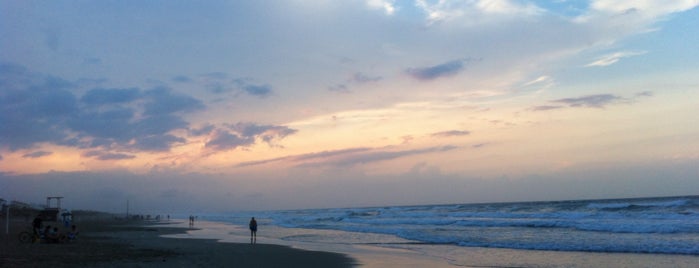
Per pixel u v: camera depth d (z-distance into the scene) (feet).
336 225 174.19
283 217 323.98
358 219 219.61
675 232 87.35
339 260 61.00
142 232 143.95
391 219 204.64
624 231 94.22
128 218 371.35
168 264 52.95
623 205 188.55
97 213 426.10
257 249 76.59
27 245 73.56
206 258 61.11
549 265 54.75
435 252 71.20
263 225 203.82
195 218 400.06
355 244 89.25
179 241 97.86
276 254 68.03
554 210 215.31
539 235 94.32
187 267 50.60
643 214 146.61
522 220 150.00
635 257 60.18
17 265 47.21
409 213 275.80
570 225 114.62
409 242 91.20
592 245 73.31
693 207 161.99
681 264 53.47
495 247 77.30
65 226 146.51
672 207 168.04
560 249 71.26
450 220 167.02
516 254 66.44
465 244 83.46
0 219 171.22
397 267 54.08
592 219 139.23
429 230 122.52
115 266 49.65
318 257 64.49
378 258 63.26
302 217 298.35
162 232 144.46
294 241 100.22
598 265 54.08
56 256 57.57
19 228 132.57
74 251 65.46
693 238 76.38
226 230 159.22
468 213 238.27
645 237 80.84
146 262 54.44
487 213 229.66
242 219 325.01
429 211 304.50
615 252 65.62
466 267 53.78
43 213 175.01
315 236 115.65
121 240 98.43
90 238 105.60
